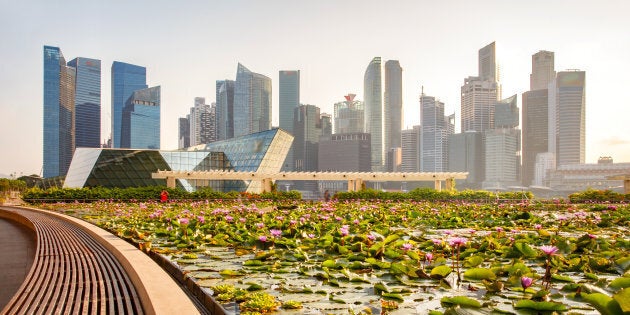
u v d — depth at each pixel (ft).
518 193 139.74
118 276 24.77
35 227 56.59
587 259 27.22
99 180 170.71
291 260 29.78
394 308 18.08
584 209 92.84
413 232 48.29
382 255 29.27
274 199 138.82
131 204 115.34
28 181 374.02
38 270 27.07
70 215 75.66
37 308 18.21
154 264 24.63
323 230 48.14
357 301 19.30
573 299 19.53
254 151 206.28
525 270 23.32
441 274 23.15
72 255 32.91
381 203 121.80
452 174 170.09
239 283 23.11
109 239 38.27
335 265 26.61
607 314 13.75
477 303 17.07
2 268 36.86
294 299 19.71
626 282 19.65
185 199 131.95
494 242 34.27
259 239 35.50
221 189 199.31
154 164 184.75
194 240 39.81
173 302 16.76
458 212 78.07
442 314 16.17
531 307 16.72
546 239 37.78
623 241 34.91
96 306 18.21
